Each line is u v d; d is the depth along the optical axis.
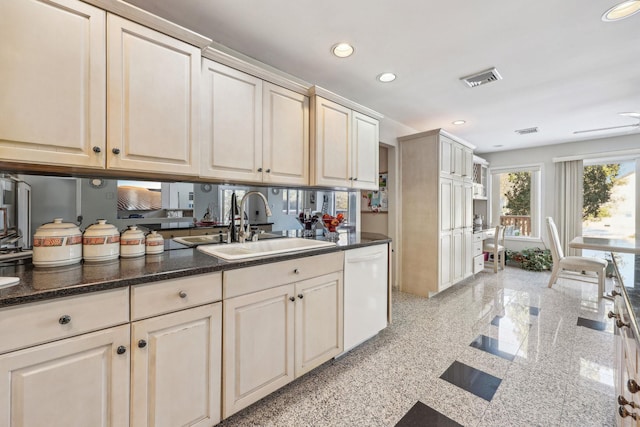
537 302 3.21
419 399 1.58
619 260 1.63
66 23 1.12
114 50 1.23
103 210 1.53
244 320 1.39
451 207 3.60
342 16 1.67
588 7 1.57
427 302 3.23
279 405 1.53
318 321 1.77
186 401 1.19
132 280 1.04
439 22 1.72
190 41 1.45
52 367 0.90
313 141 2.10
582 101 2.96
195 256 1.49
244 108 1.73
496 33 1.83
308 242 2.07
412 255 3.57
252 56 2.11
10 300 0.82
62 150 1.12
